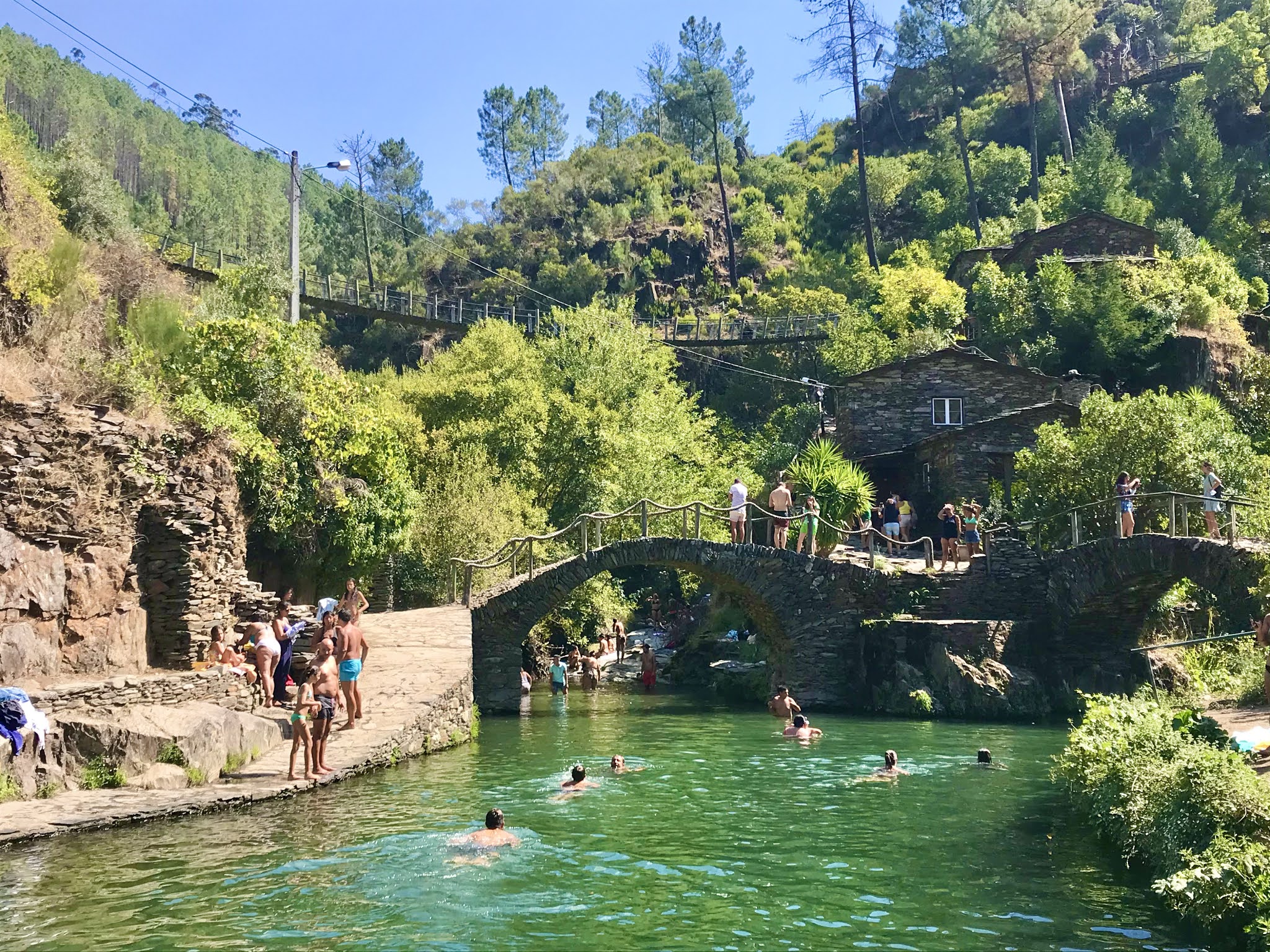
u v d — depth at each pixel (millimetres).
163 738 12914
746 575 27156
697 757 18328
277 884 9641
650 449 39625
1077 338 44375
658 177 107875
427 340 82438
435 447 34719
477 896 9516
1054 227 50469
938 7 74938
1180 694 24141
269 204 109062
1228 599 21969
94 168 28594
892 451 38750
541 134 126500
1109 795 12070
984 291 47906
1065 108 81688
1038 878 10438
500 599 26469
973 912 9297
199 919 8641
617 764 16703
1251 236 57156
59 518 14727
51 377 16062
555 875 10273
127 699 13406
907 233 82312
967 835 12305
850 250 82812
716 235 98812
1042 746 19828
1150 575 23781
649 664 33188
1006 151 79125
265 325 22344
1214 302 43500
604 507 37062
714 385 69500
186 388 19750
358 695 16562
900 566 27703
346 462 22875
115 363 17547
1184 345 42188
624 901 9531
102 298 20312
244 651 17562
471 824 12195
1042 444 30266
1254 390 38844
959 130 72375
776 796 14641
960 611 26750
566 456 38219
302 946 8125
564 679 32000
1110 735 13047
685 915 9148
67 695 12516
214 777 13438
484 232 105312
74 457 15133
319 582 23156
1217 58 71125
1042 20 68000
